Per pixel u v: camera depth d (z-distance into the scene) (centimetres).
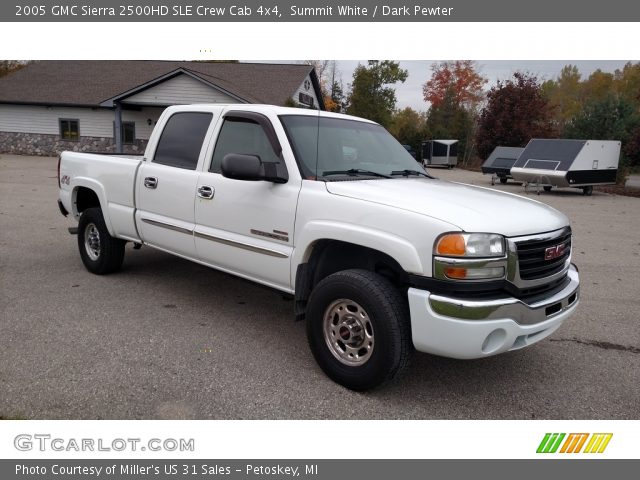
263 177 386
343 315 362
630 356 446
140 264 660
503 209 354
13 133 2780
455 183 452
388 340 333
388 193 358
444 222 316
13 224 885
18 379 355
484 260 314
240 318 492
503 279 323
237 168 370
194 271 640
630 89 4934
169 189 486
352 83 4444
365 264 387
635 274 735
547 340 477
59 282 573
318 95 3175
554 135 3334
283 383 370
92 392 344
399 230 329
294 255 385
